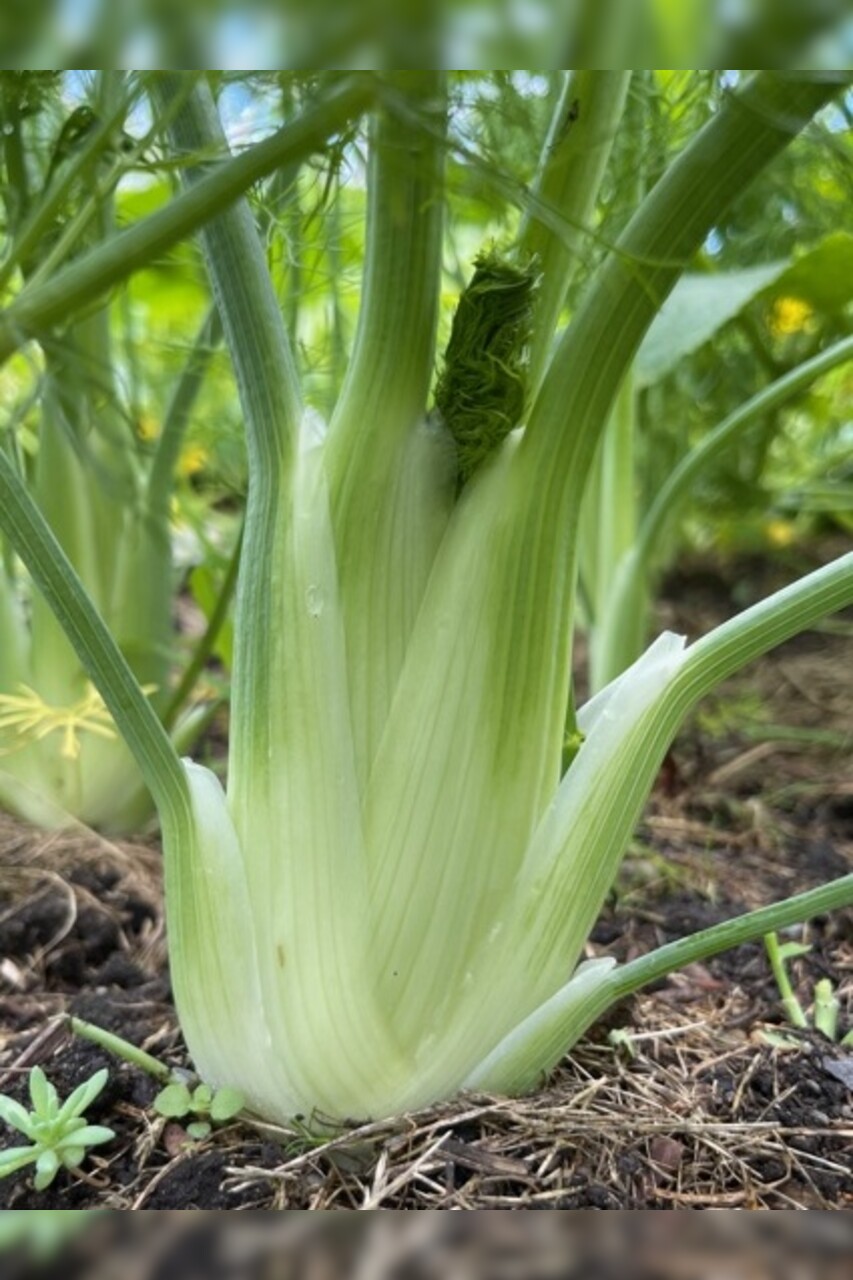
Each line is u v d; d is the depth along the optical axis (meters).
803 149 0.52
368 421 0.37
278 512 0.37
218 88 0.38
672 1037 0.44
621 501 0.71
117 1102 0.40
